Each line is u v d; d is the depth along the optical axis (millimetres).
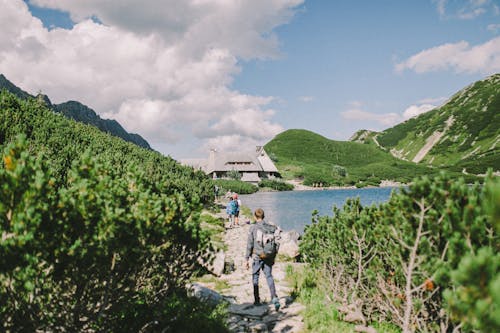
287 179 115000
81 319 5035
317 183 106375
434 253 4918
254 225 8484
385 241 6406
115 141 26438
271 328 7020
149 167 20984
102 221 4078
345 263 7598
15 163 3738
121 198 4621
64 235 4004
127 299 4836
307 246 9859
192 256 5414
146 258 4754
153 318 5531
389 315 6594
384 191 81125
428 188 5031
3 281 3688
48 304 4191
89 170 4562
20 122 16500
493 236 3961
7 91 19469
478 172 121125
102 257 4203
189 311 6434
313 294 8859
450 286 4715
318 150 174125
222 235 19750
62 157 13477
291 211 38219
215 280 10750
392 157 171500
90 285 4473
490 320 2064
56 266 3977
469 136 194500
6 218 3572
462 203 4645
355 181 112438
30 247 3480
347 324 7090
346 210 7883
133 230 4262
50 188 4066
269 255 8203
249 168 107500
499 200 2096
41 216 3635
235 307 8312
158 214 4555
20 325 3916
